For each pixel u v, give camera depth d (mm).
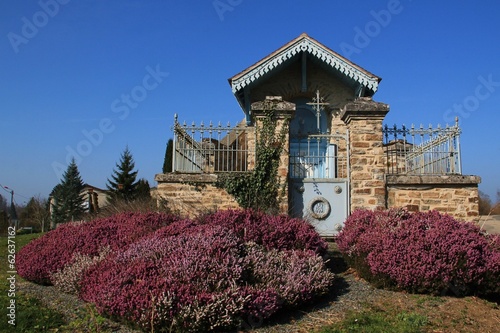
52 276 6410
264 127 9312
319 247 6914
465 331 4707
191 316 4363
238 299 4555
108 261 5602
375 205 8938
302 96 14391
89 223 7777
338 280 6414
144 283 4719
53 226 29297
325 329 4609
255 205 9008
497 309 5480
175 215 8102
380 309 5277
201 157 10148
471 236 6102
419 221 6527
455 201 9133
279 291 5094
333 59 12695
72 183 30062
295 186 9289
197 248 5383
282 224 6961
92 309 5031
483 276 5797
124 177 33531
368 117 9211
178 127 9469
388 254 5914
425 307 5324
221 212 7301
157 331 4445
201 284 4770
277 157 9227
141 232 6855
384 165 9133
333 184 9258
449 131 9508
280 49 12719
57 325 4816
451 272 5711
